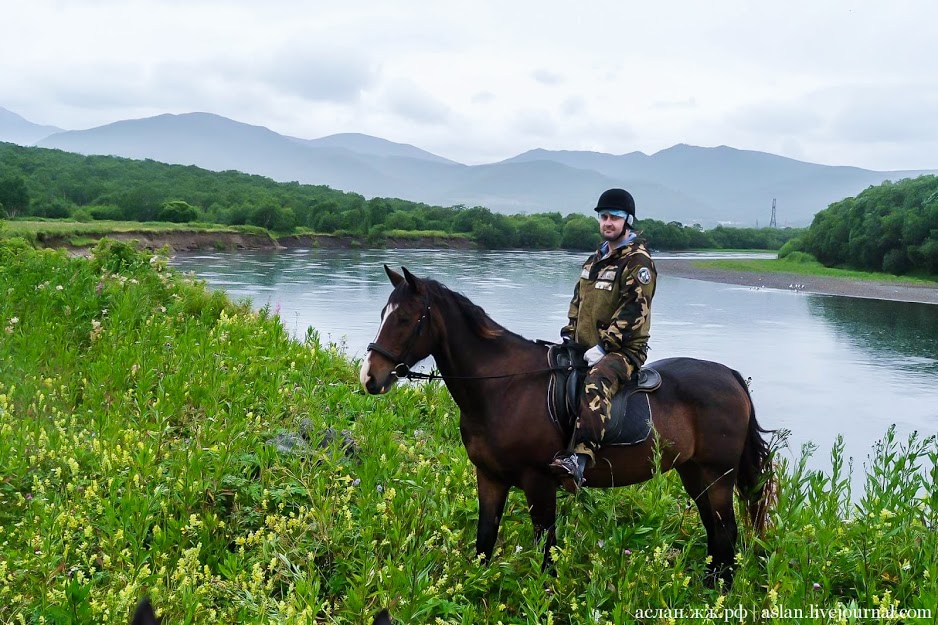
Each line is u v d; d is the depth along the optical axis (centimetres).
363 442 720
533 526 527
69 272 1330
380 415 821
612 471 524
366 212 10700
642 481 535
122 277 1344
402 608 422
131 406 778
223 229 7850
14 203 8844
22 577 439
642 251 520
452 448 787
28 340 938
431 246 10206
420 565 484
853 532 549
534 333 2570
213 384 823
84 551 479
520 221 11562
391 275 531
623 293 517
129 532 486
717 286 5147
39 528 491
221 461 582
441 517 552
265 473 599
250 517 554
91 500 534
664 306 3831
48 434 644
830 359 2309
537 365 519
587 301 534
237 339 1068
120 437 657
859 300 4384
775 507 552
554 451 506
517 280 4859
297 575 450
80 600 402
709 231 14238
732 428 538
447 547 505
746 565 491
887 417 1562
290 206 10975
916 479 588
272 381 884
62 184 11462
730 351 2422
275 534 509
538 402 506
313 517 532
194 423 733
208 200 11469
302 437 732
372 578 451
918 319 3444
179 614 417
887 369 2150
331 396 877
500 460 509
